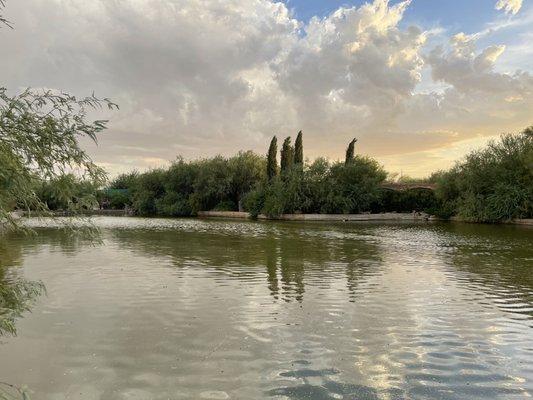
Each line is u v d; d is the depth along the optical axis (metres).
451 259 22.06
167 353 8.73
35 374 7.76
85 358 8.48
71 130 5.36
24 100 5.25
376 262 20.88
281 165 73.12
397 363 8.29
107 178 5.70
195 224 53.97
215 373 7.82
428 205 68.50
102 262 20.25
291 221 61.56
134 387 7.28
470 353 8.80
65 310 11.73
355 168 67.38
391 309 12.03
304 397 6.95
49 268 18.45
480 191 57.53
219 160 83.25
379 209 71.31
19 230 5.48
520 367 8.12
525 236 36.25
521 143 56.06
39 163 5.32
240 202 79.62
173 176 86.06
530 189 52.97
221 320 10.91
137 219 67.81
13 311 5.90
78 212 5.65
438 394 7.07
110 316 11.19
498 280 16.33
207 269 18.45
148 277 16.47
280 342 9.38
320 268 18.94
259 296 13.47
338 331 10.12
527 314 11.62
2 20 5.18
